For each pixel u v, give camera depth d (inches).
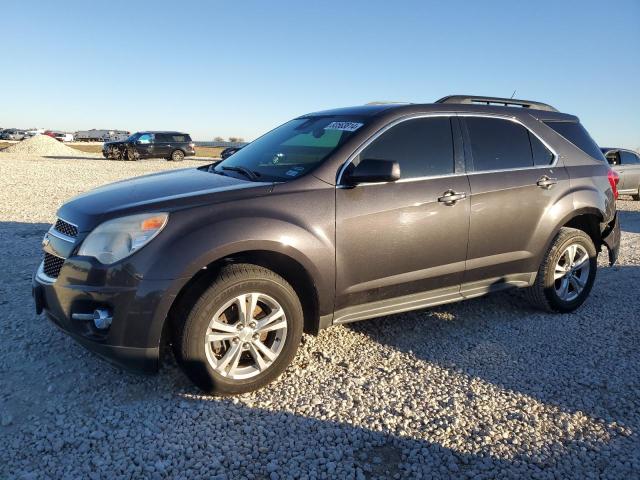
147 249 116.6
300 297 142.5
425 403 127.2
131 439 109.3
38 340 151.9
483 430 116.9
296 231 129.3
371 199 142.3
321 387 133.4
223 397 126.7
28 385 128.1
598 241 204.5
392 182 147.2
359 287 143.3
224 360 124.1
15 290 193.8
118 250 117.0
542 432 116.8
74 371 135.6
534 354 156.6
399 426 117.3
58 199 453.1
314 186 136.3
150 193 131.7
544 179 177.8
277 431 114.0
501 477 102.0
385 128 150.9
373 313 149.8
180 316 120.0
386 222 144.0
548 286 184.1
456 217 157.2
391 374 141.6
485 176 165.0
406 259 149.6
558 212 180.2
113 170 804.0
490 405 127.3
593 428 118.6
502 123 176.4
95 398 124.0
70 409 119.1
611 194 198.7
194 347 119.8
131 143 1142.3
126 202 125.9
